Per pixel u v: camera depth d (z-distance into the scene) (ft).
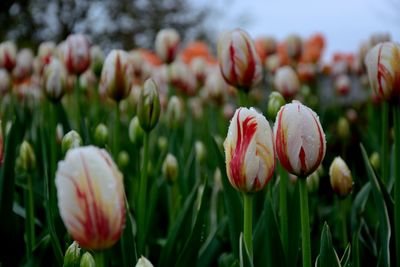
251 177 2.42
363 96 8.82
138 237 3.10
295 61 6.76
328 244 2.57
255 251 2.86
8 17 25.35
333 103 8.61
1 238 3.24
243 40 3.18
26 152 3.22
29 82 6.84
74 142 2.99
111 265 3.09
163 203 4.03
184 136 5.53
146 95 3.04
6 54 5.07
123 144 5.27
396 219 2.90
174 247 3.09
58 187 2.05
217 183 3.79
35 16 27.12
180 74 5.58
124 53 3.38
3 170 3.20
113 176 2.07
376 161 4.21
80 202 2.04
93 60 4.43
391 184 3.35
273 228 2.77
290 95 4.47
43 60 5.52
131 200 3.86
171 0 32.14
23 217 3.52
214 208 3.75
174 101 4.33
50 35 27.81
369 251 3.20
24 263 3.29
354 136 5.57
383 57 2.83
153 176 3.80
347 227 3.60
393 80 2.82
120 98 3.39
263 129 2.40
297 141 2.42
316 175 3.38
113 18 29.89
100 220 2.06
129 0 30.19
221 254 3.31
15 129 3.21
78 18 28.17
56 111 3.57
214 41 32.19
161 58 5.43
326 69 9.52
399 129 2.88
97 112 4.50
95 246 2.08
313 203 3.47
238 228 3.00
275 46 7.33
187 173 4.04
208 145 5.55
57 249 2.87
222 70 3.23
